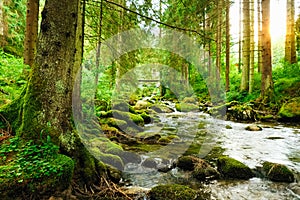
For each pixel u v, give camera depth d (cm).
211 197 350
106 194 334
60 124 317
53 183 260
